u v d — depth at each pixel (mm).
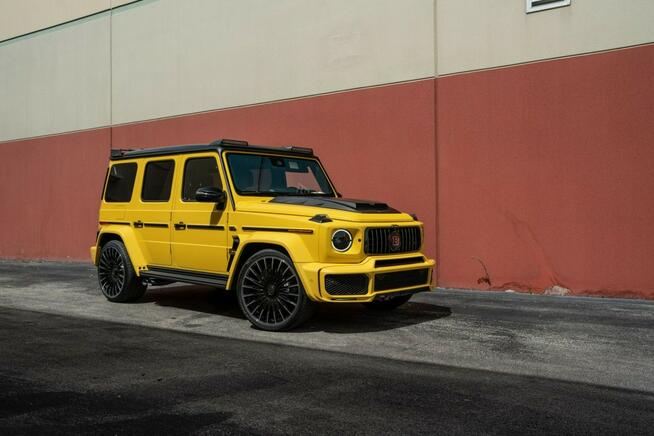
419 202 9445
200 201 6320
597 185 8047
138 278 7680
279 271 5898
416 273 6223
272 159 7027
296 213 5887
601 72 8008
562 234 8297
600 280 8047
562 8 8266
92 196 14312
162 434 3221
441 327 6113
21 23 15914
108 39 13992
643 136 7746
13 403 3721
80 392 3943
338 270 5508
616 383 4199
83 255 14484
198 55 12328
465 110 9047
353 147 10125
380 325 6227
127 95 13625
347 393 3930
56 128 15062
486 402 3760
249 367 4574
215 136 12055
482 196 8906
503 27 8734
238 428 3307
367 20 9992
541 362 4754
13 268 12984
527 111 8547
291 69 10914
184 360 4781
